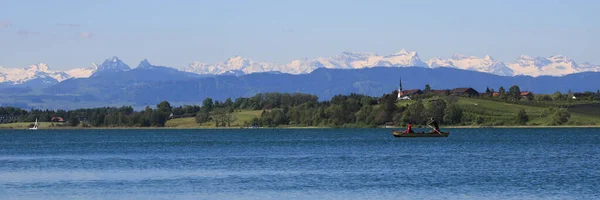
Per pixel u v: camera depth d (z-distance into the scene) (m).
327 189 185.12
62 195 177.88
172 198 172.50
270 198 171.38
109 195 177.62
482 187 185.75
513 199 165.62
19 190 187.25
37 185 197.88
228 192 181.50
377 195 173.88
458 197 169.75
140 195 177.50
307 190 183.62
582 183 191.75
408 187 187.25
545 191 177.38
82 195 177.75
